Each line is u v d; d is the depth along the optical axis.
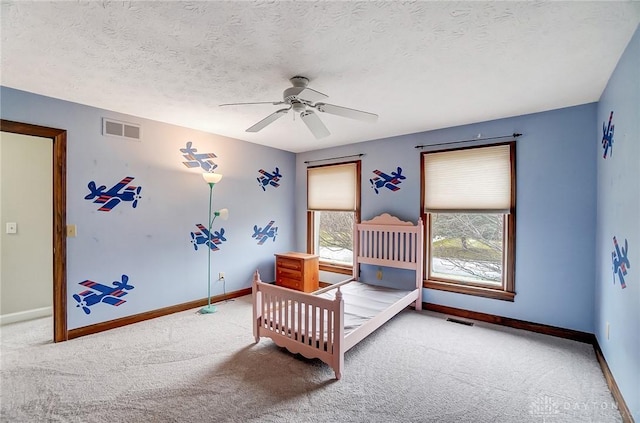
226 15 1.58
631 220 1.78
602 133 2.58
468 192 3.52
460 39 1.80
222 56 2.03
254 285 2.86
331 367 2.39
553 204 3.04
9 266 3.42
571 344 2.84
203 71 2.25
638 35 1.65
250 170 4.53
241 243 4.43
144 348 2.72
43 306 3.62
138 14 1.58
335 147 4.77
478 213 3.46
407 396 2.06
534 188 3.14
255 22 1.64
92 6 1.51
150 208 3.44
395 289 3.84
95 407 1.92
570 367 2.43
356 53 1.97
